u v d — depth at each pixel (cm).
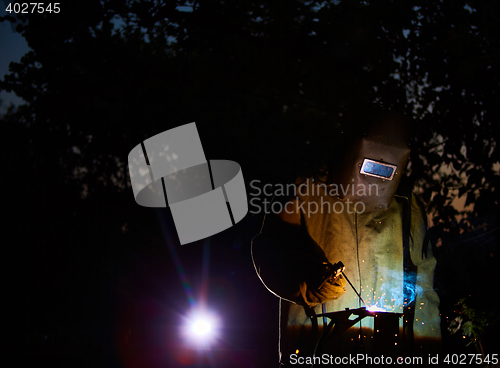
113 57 628
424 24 438
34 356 675
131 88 681
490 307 334
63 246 992
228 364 615
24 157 912
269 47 529
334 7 478
